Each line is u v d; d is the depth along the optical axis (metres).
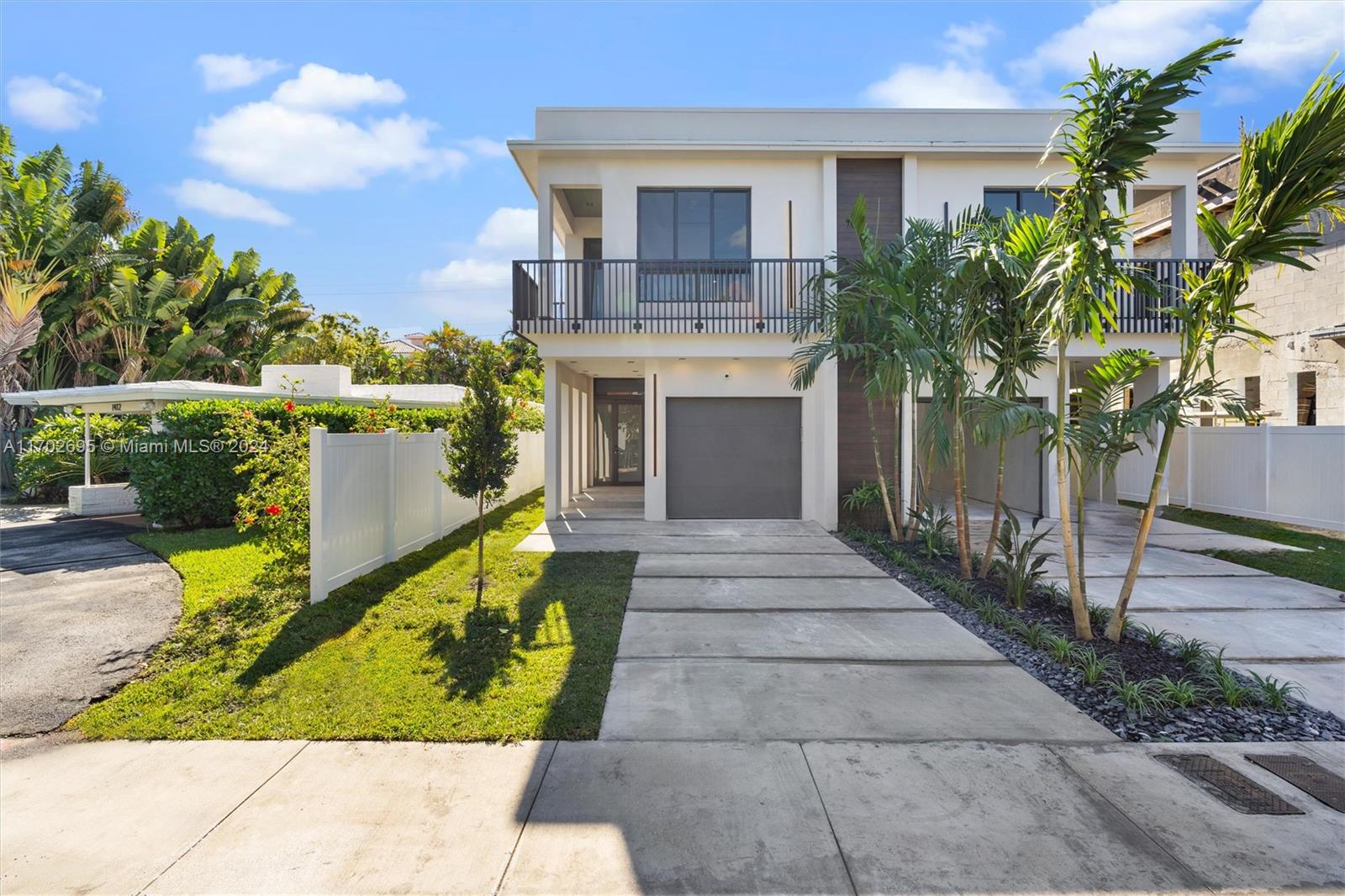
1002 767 3.13
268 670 4.26
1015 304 5.97
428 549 8.27
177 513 9.54
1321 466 9.74
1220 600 6.07
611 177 10.81
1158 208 15.93
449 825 2.66
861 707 3.82
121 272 17.61
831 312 8.62
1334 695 3.98
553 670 4.32
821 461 10.54
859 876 2.35
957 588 6.26
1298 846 2.52
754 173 10.84
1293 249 4.08
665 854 2.47
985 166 10.87
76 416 13.24
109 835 2.60
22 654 4.56
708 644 4.95
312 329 28.39
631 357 10.76
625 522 10.82
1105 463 5.05
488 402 6.07
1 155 17.72
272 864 2.42
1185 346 4.73
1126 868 2.38
